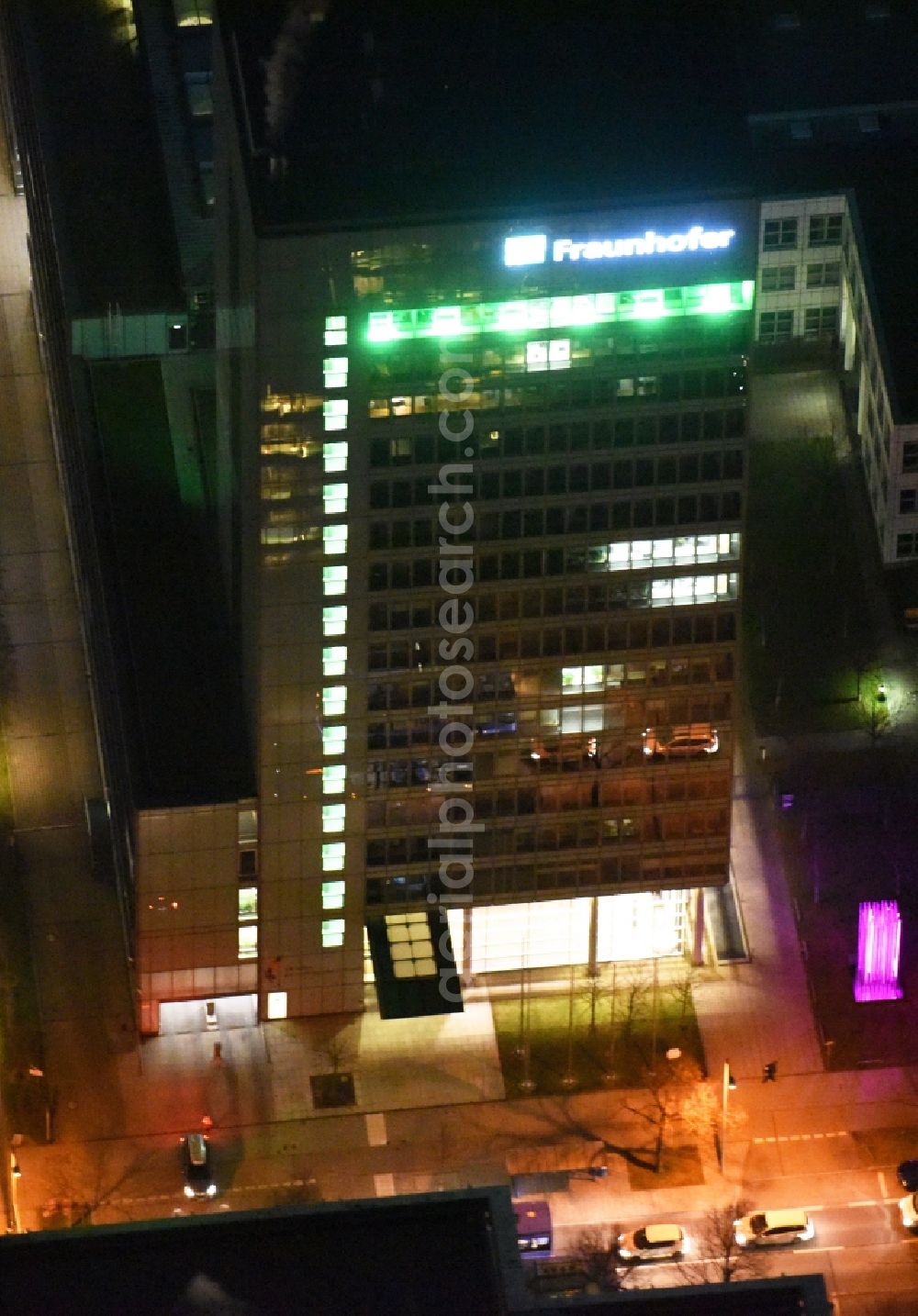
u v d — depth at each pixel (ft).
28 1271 486.79
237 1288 485.15
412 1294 485.56
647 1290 503.20
